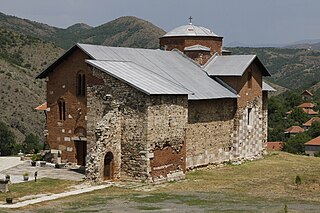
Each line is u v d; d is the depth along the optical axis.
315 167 47.44
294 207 29.06
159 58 48.75
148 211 27.66
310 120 121.62
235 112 48.72
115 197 32.12
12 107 108.50
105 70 38.94
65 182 36.97
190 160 43.28
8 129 95.56
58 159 44.66
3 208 28.83
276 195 33.75
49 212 27.66
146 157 36.91
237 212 27.25
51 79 44.84
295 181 38.47
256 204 29.97
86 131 42.69
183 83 44.56
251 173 43.19
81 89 43.25
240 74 47.88
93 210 28.05
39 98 117.50
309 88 174.00
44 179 38.09
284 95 162.12
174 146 39.47
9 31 146.75
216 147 46.66
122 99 38.09
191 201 30.81
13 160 49.06
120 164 38.22
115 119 37.88
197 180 39.31
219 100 46.75
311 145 95.75
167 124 38.69
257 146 52.72
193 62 51.62
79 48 42.72
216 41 53.25
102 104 39.44
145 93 36.69
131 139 37.69
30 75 127.06
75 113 43.53
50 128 45.09
